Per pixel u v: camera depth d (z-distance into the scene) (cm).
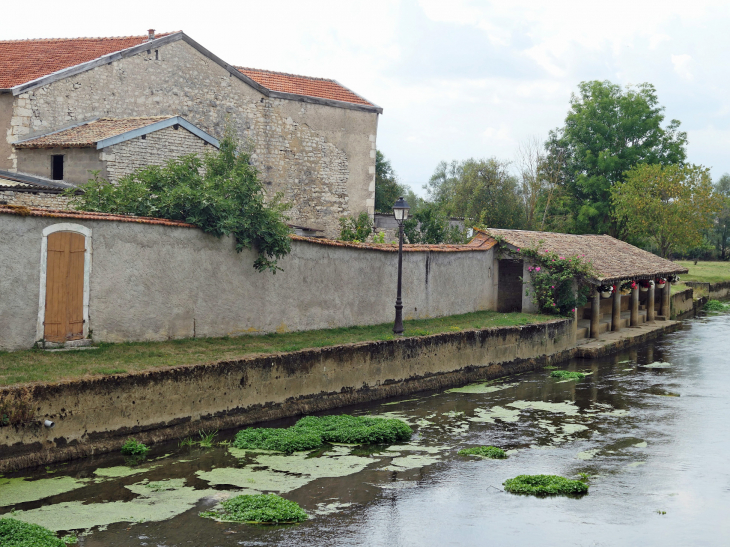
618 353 2314
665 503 956
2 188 1689
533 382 1803
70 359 1142
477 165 5472
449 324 1947
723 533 856
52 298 1202
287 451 1130
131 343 1304
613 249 2936
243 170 1566
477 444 1226
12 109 2123
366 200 3244
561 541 823
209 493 939
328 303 1730
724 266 6531
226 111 2764
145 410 1099
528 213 5562
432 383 1669
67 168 1955
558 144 5697
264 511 864
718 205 4438
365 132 3216
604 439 1274
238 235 1487
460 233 2766
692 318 3519
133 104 2453
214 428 1198
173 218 1435
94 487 935
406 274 1958
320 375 1402
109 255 1274
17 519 821
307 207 3062
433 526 858
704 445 1240
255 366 1268
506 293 2434
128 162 1961
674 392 1692
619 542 824
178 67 2586
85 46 2522
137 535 801
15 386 952
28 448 964
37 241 1179
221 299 1475
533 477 1027
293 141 3000
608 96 5400
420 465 1098
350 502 930
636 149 5253
